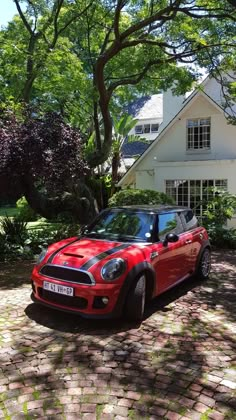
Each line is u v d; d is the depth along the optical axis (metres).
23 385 3.50
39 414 3.07
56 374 3.70
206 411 3.16
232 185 16.09
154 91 18.92
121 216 6.36
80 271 4.82
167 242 5.92
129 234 5.92
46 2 14.88
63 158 9.80
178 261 6.36
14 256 9.45
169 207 6.91
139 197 13.28
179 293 6.65
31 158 9.18
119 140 20.67
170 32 14.17
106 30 16.61
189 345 4.44
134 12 14.93
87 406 3.19
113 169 20.70
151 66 14.89
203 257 7.50
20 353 4.13
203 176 16.81
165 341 4.53
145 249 5.42
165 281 5.90
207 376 3.73
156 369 3.85
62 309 4.91
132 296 4.97
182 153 18.17
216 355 4.20
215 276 8.03
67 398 3.30
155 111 31.06
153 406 3.21
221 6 12.08
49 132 9.85
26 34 15.31
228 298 6.39
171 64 14.62
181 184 17.55
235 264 9.45
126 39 14.55
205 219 13.55
